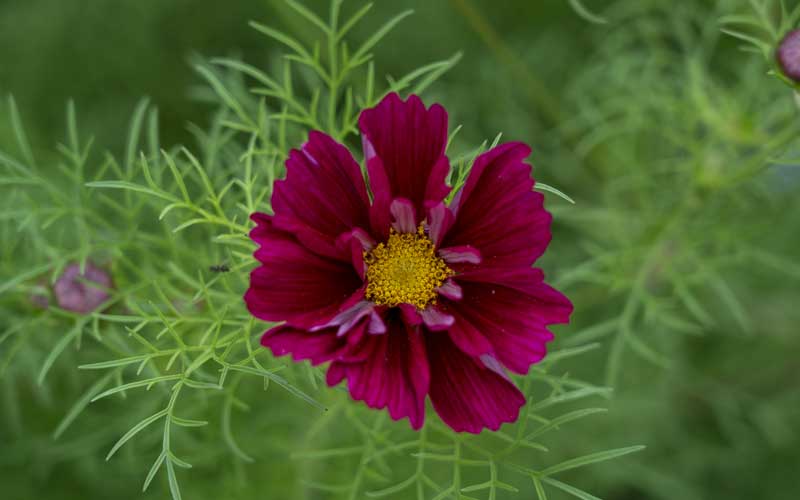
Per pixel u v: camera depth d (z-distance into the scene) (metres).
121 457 0.47
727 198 0.48
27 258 0.42
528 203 0.34
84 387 0.47
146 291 0.41
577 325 0.55
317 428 0.41
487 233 0.35
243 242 0.36
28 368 0.44
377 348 0.34
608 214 0.50
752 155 0.45
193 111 0.59
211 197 0.36
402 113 0.35
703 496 0.58
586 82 0.55
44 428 0.48
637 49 0.56
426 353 0.35
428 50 0.60
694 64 0.46
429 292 0.35
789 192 0.54
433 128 0.35
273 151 0.38
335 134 0.39
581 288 0.55
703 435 0.61
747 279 0.57
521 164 0.34
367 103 0.38
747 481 0.59
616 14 0.60
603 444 0.54
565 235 0.58
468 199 0.35
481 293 0.35
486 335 0.34
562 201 0.57
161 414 0.35
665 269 0.46
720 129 0.45
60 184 0.50
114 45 0.58
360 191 0.35
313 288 0.34
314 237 0.34
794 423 0.60
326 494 0.47
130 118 0.58
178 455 0.46
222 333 0.40
